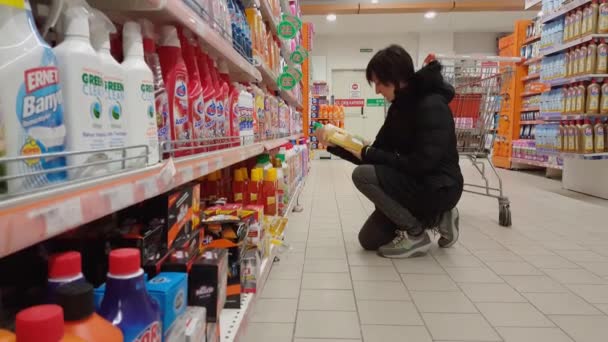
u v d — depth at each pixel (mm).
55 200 465
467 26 11297
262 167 2391
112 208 582
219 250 1190
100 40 720
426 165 2211
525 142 6863
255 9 2275
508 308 1696
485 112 3178
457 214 2514
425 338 1454
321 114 9672
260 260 1799
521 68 7340
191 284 1032
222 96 1471
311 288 1911
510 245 2609
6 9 518
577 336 1473
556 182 5656
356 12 9266
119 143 729
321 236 2850
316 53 12539
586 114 4109
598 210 3688
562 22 4578
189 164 964
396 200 2330
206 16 1302
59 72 613
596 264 2244
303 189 5023
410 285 1946
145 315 637
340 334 1481
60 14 666
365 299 1787
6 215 392
